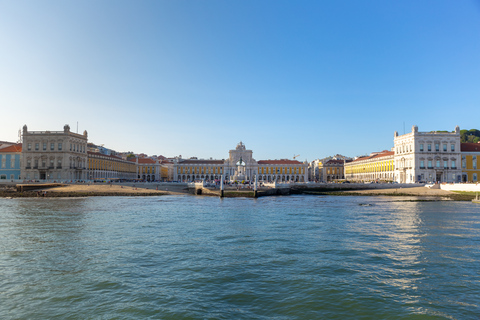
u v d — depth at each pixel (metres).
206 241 30.30
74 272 21.47
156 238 31.55
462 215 49.28
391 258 24.77
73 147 122.75
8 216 46.75
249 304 16.89
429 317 15.62
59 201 73.12
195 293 18.17
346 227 38.00
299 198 86.56
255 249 27.34
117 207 60.00
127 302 17.03
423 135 116.44
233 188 96.44
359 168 167.12
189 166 177.25
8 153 121.81
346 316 15.73
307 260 24.20
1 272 21.45
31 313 15.94
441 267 22.67
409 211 54.69
